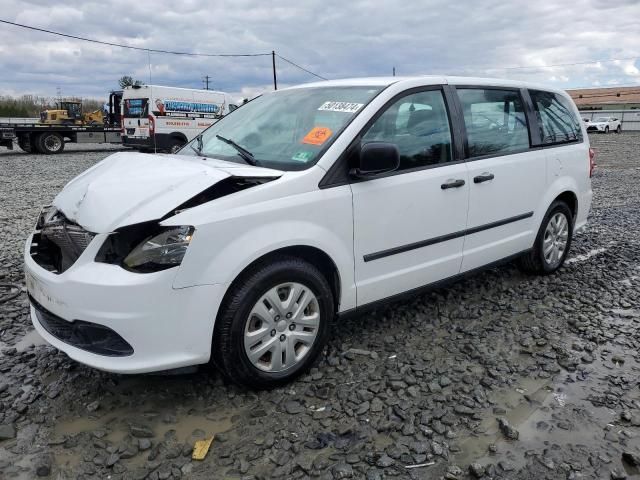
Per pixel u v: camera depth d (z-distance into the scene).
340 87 4.04
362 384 3.31
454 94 4.17
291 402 3.10
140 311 2.75
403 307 4.52
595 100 80.88
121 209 2.88
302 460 2.62
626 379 3.42
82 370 3.47
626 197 10.60
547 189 4.95
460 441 2.78
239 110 4.54
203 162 3.49
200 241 2.82
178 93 20.45
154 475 2.51
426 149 3.90
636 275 5.47
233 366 3.04
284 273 3.12
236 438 2.79
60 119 29.20
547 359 3.67
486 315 4.40
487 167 4.27
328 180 3.32
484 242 4.39
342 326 4.14
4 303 4.61
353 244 3.46
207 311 2.88
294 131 3.73
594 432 2.87
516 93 4.78
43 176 14.23
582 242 6.82
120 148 27.23
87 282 2.77
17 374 3.43
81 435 2.80
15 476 2.51
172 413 3.01
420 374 3.42
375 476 2.52
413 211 3.75
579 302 4.71
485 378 3.39
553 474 2.54
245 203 3.00
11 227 7.66
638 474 2.56
